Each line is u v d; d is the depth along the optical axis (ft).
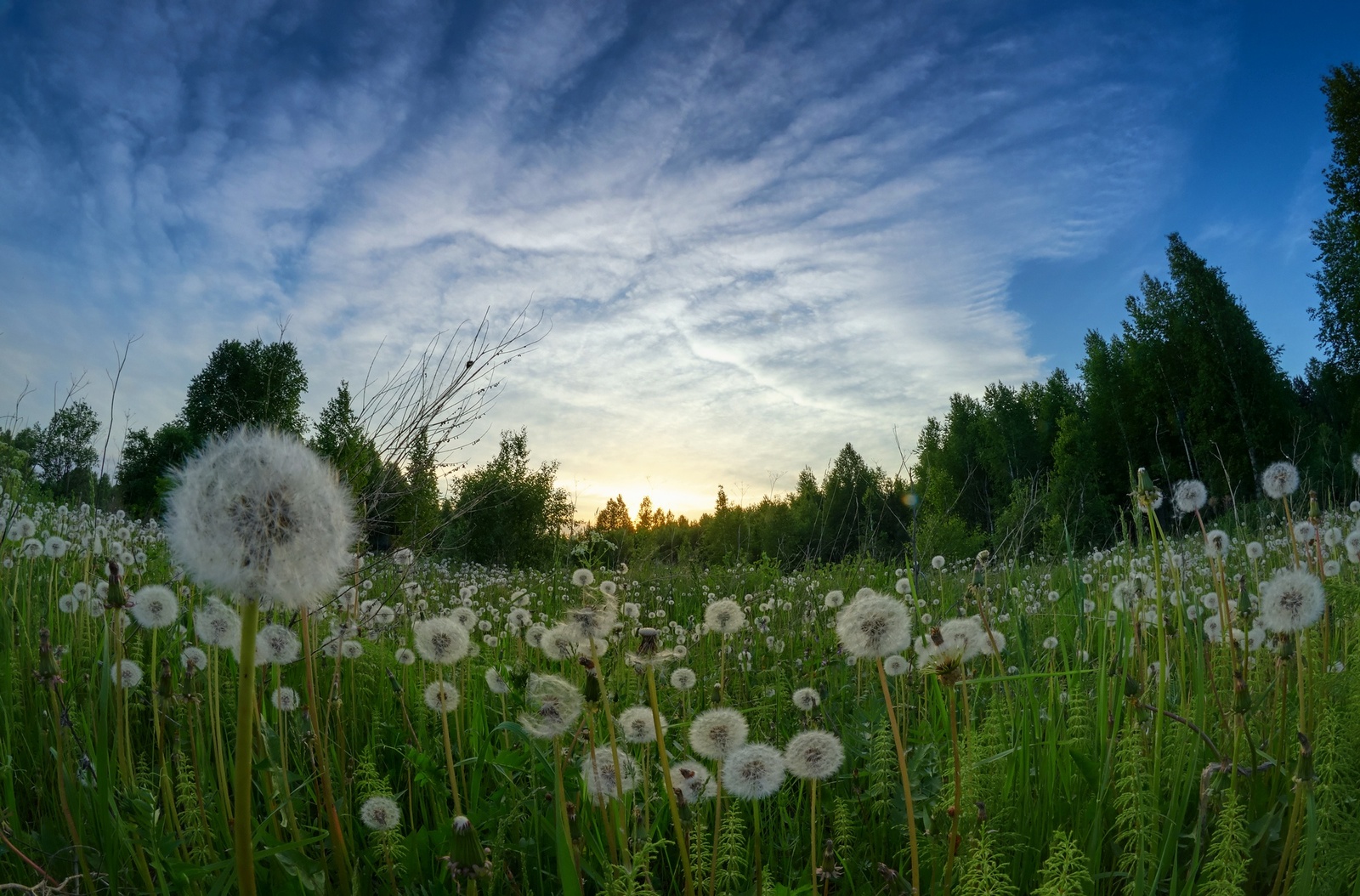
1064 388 193.98
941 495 61.00
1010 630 13.58
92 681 8.34
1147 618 10.44
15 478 20.88
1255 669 10.02
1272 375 100.89
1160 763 8.13
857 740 9.57
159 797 8.45
